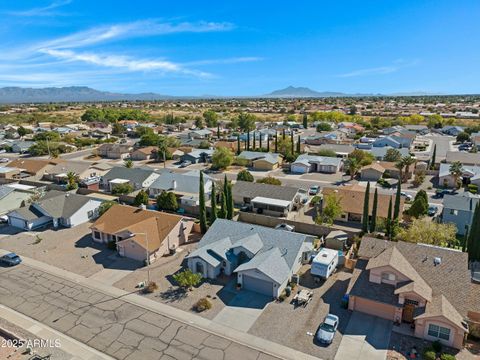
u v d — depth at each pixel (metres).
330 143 129.38
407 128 160.88
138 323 32.47
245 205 65.81
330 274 41.06
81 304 35.50
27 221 55.16
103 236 50.12
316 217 58.59
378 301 32.59
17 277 40.91
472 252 41.91
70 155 121.62
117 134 166.25
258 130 153.00
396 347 29.30
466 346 29.38
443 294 31.70
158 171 81.12
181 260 44.81
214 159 97.50
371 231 50.47
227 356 28.31
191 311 34.25
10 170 88.62
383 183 79.69
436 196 71.56
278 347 29.39
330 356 28.36
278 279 36.12
